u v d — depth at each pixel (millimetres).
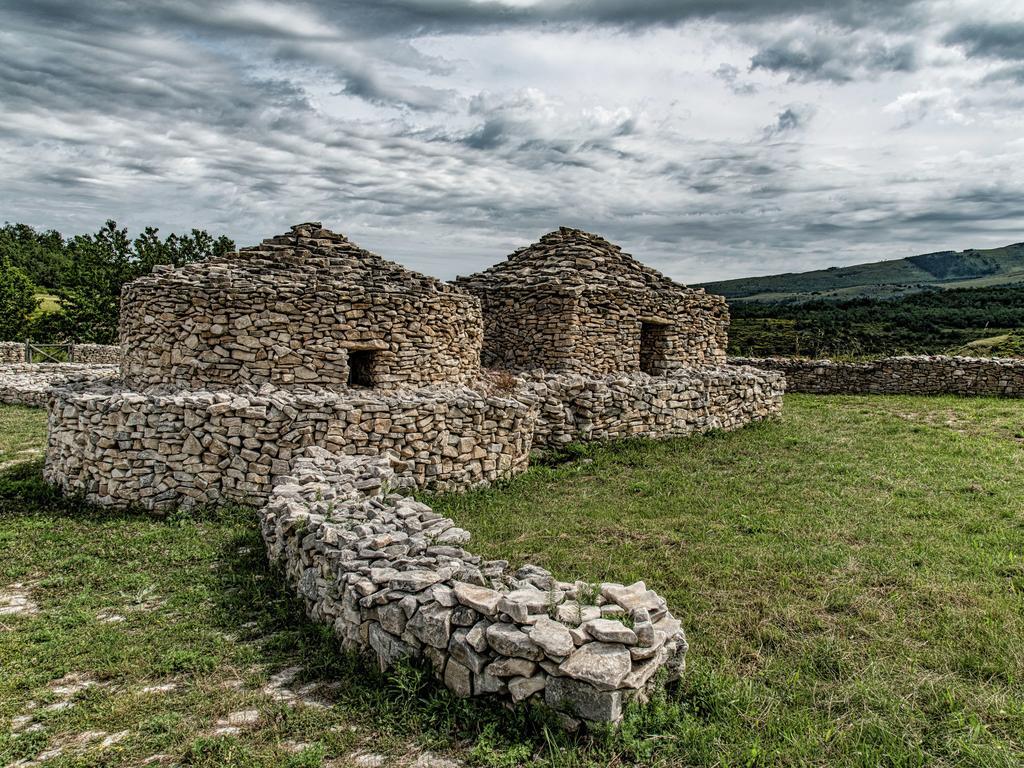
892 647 5695
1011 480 10922
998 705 4797
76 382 12727
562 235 19016
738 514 9430
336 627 5637
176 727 4488
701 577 7184
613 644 4391
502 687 4438
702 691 4789
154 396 10062
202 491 9781
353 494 7805
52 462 10930
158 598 6895
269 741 4332
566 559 7727
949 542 8148
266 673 5254
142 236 42938
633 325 17141
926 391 22375
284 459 9805
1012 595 6648
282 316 11359
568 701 4246
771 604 6488
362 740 4352
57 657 5523
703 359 19625
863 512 9391
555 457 13016
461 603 4793
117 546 8367
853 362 23781
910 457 12750
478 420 11312
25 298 45250
